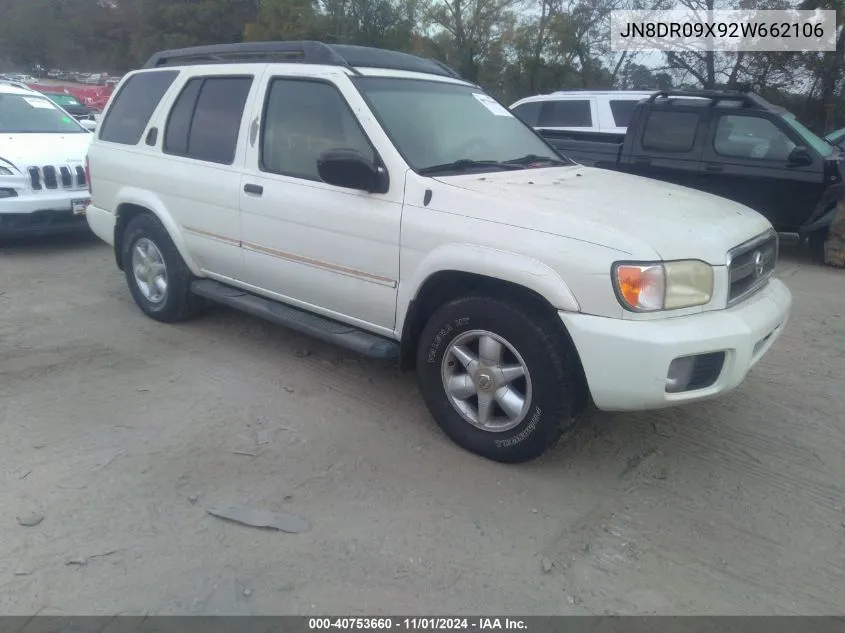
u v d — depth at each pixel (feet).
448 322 11.89
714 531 10.37
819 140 28.30
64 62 167.32
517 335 11.07
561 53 96.32
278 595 8.86
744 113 27.99
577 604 8.87
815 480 11.74
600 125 37.93
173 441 12.50
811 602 9.00
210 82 16.30
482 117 15.07
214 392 14.48
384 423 13.33
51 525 10.09
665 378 10.12
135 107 18.33
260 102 14.88
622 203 11.75
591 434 13.08
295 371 15.62
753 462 12.28
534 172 13.64
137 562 9.37
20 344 16.83
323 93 13.84
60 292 21.13
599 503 10.98
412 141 13.06
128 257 18.49
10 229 24.59
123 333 17.70
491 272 11.00
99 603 8.65
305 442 12.58
